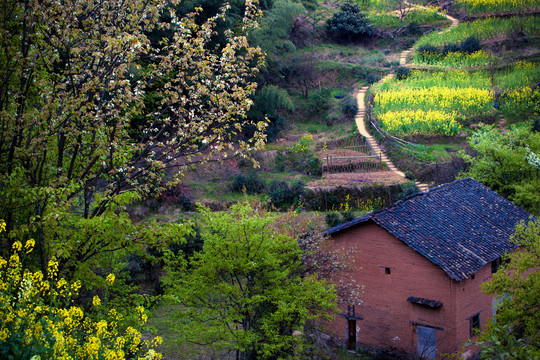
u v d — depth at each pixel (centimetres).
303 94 4769
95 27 1248
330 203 3136
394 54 5453
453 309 1698
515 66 4597
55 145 1273
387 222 1845
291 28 5338
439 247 1775
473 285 1798
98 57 1166
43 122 1137
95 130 1261
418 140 3678
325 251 1720
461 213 2050
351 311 1934
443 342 1722
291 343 1370
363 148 3728
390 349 1847
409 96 4097
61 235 1134
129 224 1128
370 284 1900
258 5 4522
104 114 1254
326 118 4362
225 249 1348
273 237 1439
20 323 725
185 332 1296
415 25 5878
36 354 692
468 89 4134
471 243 1859
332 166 3509
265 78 4666
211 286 1352
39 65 1214
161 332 1898
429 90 4278
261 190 3338
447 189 2216
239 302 1377
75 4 1202
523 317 1263
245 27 1438
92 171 1331
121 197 1148
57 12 1192
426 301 1739
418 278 1780
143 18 1313
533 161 2484
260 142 1384
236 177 3375
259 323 1406
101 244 1202
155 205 3070
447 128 3650
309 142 3916
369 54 5522
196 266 1433
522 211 2219
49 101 1138
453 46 5028
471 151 3291
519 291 1284
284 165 3675
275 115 4191
